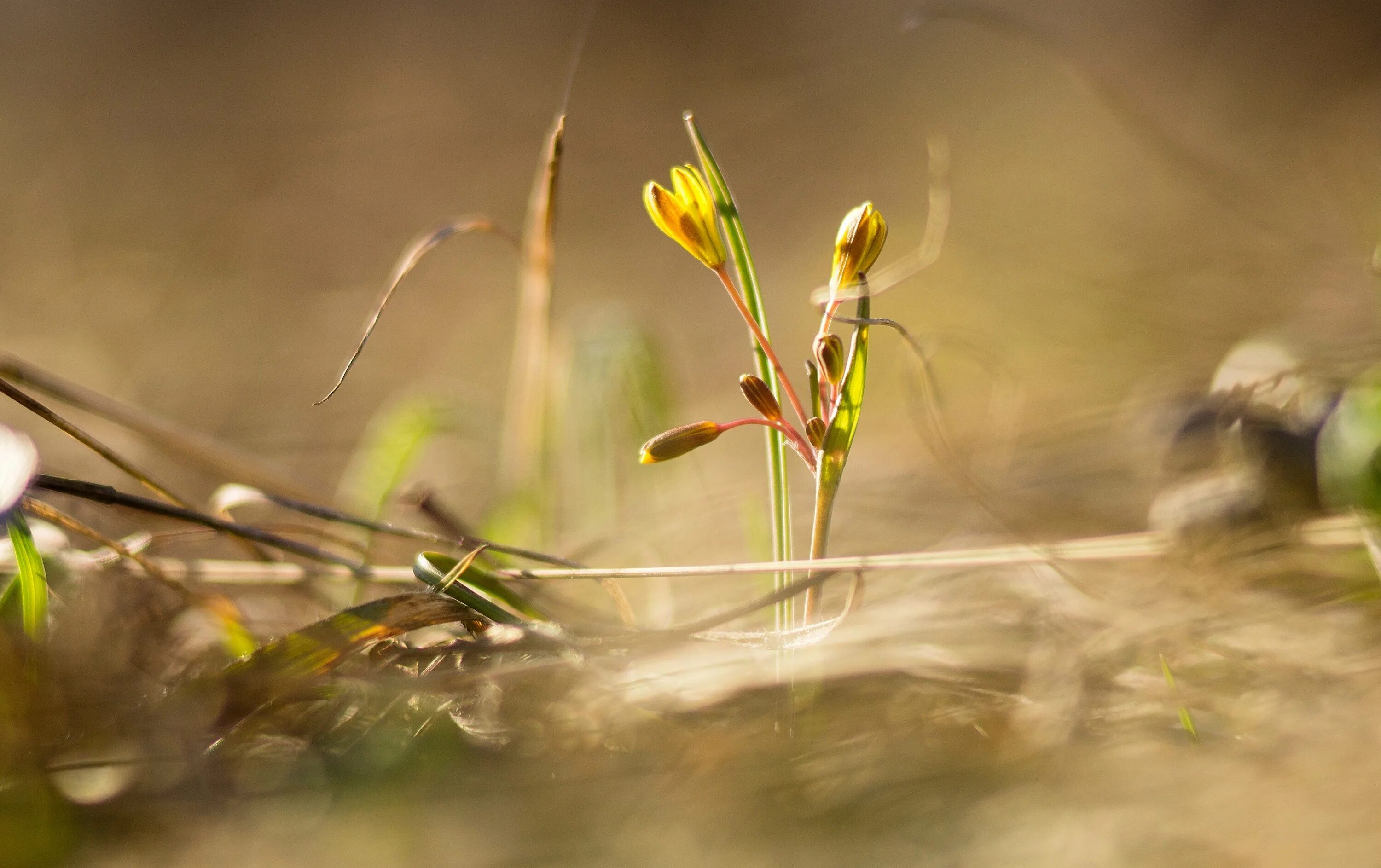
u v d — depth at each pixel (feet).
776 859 1.49
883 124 5.84
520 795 1.54
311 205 5.30
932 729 1.58
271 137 6.11
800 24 7.13
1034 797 1.52
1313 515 1.69
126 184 5.46
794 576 1.65
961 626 1.67
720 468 2.46
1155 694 1.59
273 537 1.70
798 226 4.76
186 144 5.96
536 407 1.95
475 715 1.59
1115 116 2.26
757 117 6.09
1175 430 1.84
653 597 1.84
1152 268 3.05
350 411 2.98
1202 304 2.59
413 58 7.25
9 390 1.66
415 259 1.71
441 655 1.61
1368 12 5.61
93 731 1.57
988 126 5.46
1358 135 3.95
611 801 1.54
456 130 6.16
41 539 1.70
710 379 3.19
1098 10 6.79
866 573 1.80
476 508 2.13
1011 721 1.58
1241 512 1.70
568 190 5.48
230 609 1.68
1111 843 1.48
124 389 3.14
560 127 1.79
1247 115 4.77
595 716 1.59
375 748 1.57
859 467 2.31
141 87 6.63
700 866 1.50
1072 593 1.70
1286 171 3.67
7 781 1.54
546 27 7.57
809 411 2.87
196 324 3.89
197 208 5.15
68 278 4.29
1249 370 1.82
